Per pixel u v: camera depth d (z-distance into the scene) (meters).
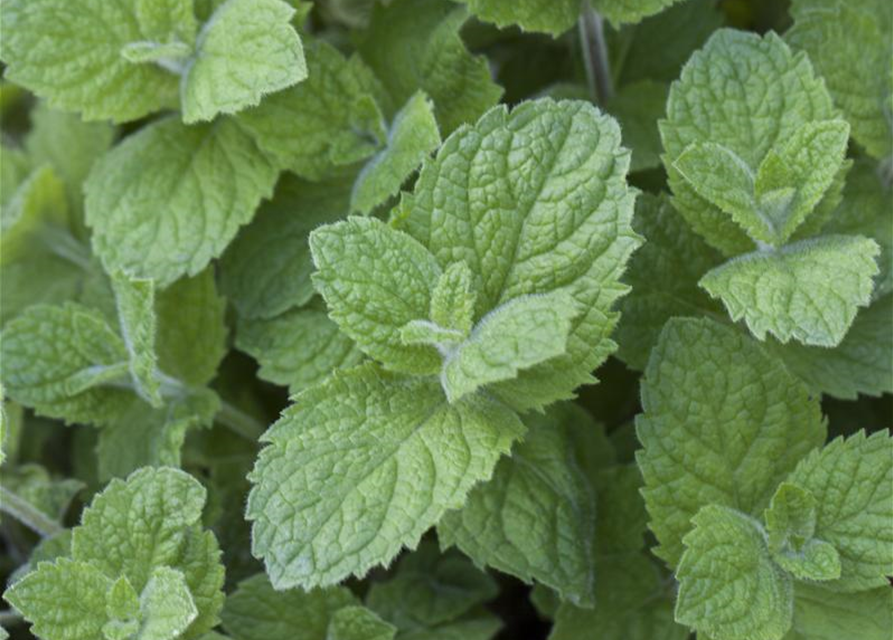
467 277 0.40
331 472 0.40
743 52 0.43
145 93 0.46
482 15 0.44
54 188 0.50
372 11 0.47
